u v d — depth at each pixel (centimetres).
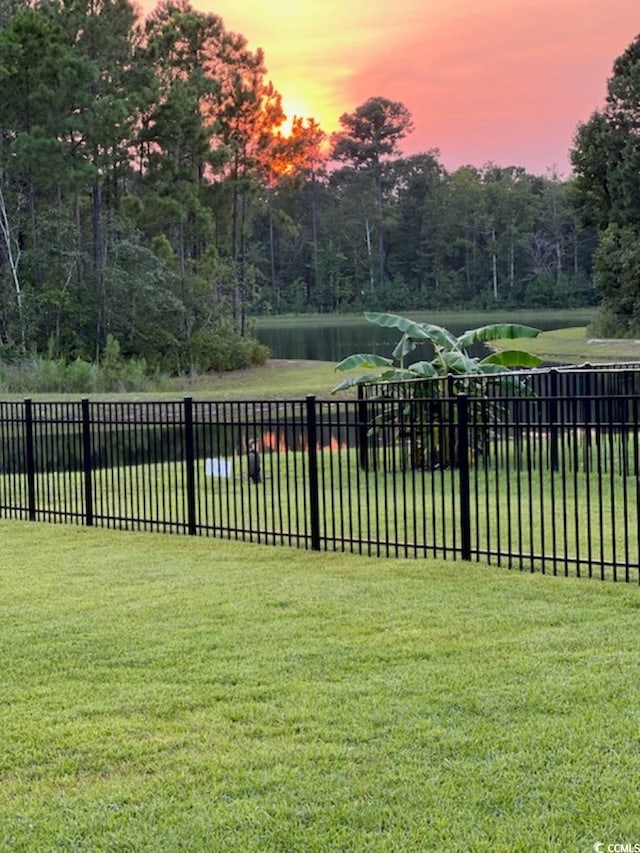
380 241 11794
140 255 4816
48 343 4241
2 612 767
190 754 476
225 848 387
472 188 11650
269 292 11356
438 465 1531
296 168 7731
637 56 5716
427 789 428
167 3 5703
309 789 432
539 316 10219
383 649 629
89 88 4716
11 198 4719
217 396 3319
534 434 1505
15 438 1759
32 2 5081
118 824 410
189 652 641
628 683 546
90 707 546
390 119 12306
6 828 411
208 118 5822
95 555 1017
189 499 1123
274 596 788
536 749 464
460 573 852
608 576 837
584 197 5947
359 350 6306
